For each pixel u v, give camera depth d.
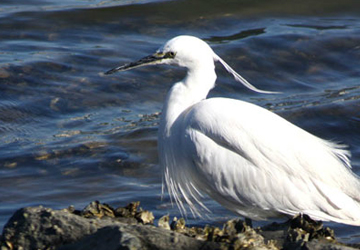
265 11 19.91
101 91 15.62
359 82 16.70
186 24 19.08
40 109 14.84
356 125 14.55
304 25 19.30
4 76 15.77
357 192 9.10
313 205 8.88
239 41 18.19
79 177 12.16
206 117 8.82
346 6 20.53
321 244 7.16
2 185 11.74
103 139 13.65
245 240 7.18
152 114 14.86
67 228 7.38
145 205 11.04
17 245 7.36
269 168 8.77
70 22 18.77
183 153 8.98
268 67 17.22
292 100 15.72
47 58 16.72
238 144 8.70
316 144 9.10
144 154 13.09
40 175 12.20
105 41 17.95
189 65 9.34
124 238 6.78
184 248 6.89
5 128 14.09
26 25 18.45
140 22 19.02
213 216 10.77
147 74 16.31
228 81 16.52
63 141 13.54
